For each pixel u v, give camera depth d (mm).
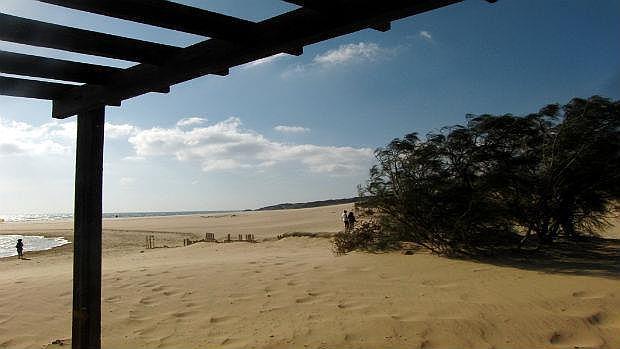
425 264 10930
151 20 2438
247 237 28594
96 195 3906
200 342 6461
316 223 49031
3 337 7191
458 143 11977
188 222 82062
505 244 12203
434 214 12055
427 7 2168
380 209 13398
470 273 9734
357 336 6301
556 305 7070
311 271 10891
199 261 15227
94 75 3568
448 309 7176
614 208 14781
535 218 12422
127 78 3496
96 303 3900
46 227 88375
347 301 8047
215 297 8891
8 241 49375
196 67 3055
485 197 11742
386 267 10844
